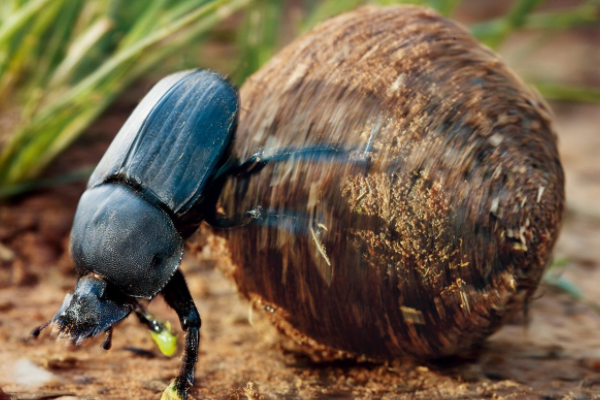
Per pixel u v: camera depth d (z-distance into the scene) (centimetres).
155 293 22
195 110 22
